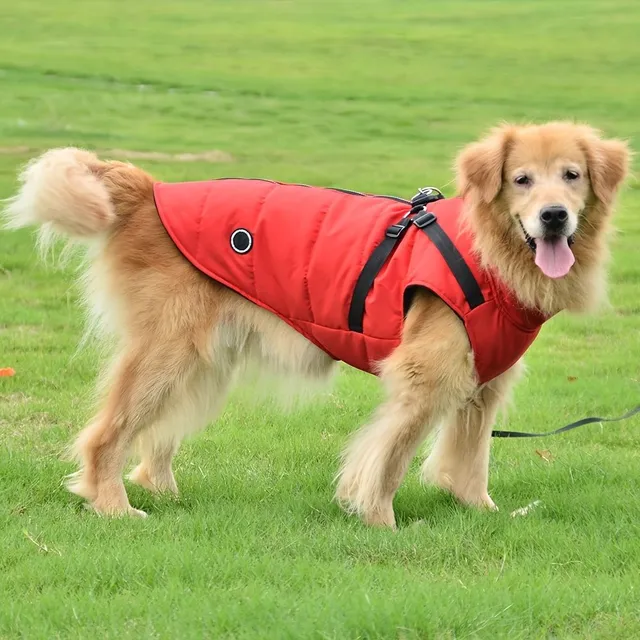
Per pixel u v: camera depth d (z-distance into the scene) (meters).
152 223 3.80
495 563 3.52
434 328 3.65
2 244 6.17
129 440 3.80
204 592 3.37
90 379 4.50
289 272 3.72
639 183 9.03
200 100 12.77
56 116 11.05
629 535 3.61
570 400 4.45
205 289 3.78
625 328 5.16
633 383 4.59
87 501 3.79
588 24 19.62
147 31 18.69
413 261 3.66
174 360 3.79
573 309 3.70
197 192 3.80
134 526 3.65
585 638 3.27
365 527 3.68
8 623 3.29
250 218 3.74
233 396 4.38
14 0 22.03
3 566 3.47
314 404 4.40
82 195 3.76
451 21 20.52
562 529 3.63
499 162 3.63
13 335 4.81
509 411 4.31
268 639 3.23
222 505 3.76
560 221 3.57
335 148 10.09
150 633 3.25
